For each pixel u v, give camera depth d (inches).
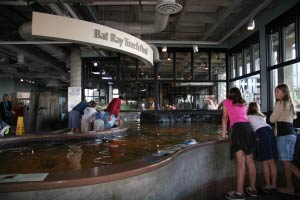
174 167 115.6
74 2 243.8
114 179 83.4
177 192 119.0
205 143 151.2
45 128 365.7
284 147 144.9
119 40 203.2
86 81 464.4
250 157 149.4
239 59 430.6
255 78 370.0
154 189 97.9
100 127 252.8
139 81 463.2
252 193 147.9
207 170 151.7
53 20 164.7
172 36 396.2
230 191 159.0
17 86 832.9
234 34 401.4
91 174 82.4
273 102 320.2
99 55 457.4
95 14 303.4
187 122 395.5
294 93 277.7
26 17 322.0
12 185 72.6
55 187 75.2
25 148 164.1
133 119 457.4
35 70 655.1
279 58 299.9
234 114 147.7
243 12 309.9
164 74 572.7
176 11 194.2
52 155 138.3
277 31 309.3
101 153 141.3
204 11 321.1
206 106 494.3
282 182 169.6
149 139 194.4
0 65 558.3
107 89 487.8
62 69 628.4
